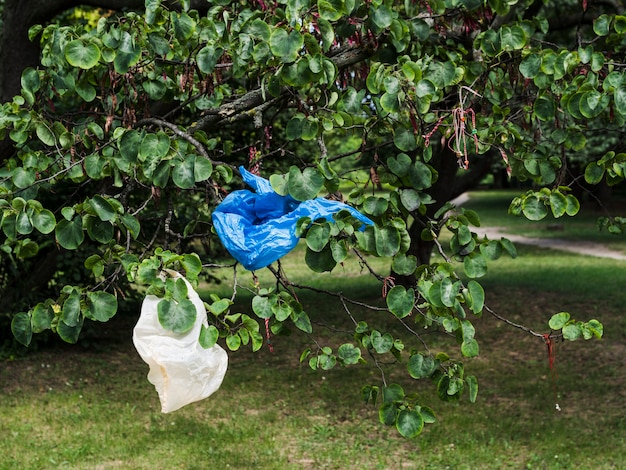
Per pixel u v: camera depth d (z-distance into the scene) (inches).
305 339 447.2
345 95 121.8
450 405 321.4
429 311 109.0
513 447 272.4
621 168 114.2
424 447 271.0
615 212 1270.9
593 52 116.9
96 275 101.7
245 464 256.1
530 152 125.8
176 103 196.9
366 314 506.0
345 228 97.0
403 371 374.0
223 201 109.1
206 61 120.3
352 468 254.7
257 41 113.0
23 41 247.1
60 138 118.6
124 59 111.2
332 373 374.0
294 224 102.8
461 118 107.3
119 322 466.3
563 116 141.3
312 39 105.2
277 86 114.6
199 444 274.8
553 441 277.3
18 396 336.5
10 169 123.6
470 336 107.0
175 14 116.2
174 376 93.9
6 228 98.8
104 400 331.0
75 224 100.3
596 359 392.2
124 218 100.3
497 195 1891.0
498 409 316.8
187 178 104.0
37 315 99.6
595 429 291.4
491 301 537.3
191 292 95.9
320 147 112.7
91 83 127.4
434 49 137.3
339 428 296.4
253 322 103.9
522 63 122.2
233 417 307.9
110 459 260.4
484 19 140.3
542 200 111.5
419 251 454.0
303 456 266.8
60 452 264.7
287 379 365.7
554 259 817.5
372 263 790.5
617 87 110.9
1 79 249.8
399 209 110.7
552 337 113.1
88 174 112.8
